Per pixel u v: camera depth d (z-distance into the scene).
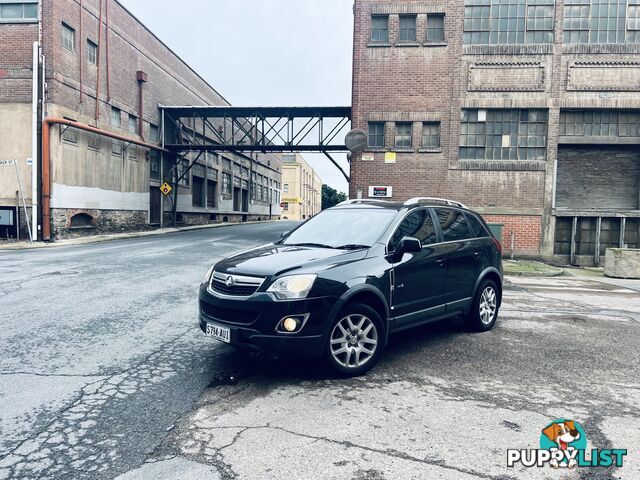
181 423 3.39
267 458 2.93
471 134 17.34
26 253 14.43
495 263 6.55
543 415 3.65
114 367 4.52
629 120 17.20
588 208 17.72
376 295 4.59
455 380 4.41
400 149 17.50
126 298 7.64
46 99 18.97
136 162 25.91
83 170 21.00
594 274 14.29
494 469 2.86
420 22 17.36
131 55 25.34
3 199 18.97
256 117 27.22
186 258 13.21
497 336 6.08
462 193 17.31
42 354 4.84
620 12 16.75
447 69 17.23
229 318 4.27
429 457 2.98
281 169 71.00
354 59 17.77
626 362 5.06
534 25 17.02
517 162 17.03
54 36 19.02
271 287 4.11
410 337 5.98
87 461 2.86
